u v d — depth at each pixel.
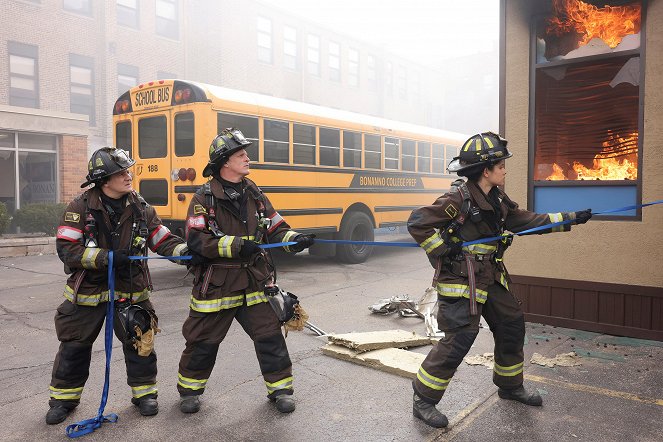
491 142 3.18
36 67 20.42
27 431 3.32
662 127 4.98
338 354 4.62
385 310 6.22
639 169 5.10
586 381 3.99
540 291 5.59
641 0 5.16
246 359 4.63
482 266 3.21
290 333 5.39
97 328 3.44
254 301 3.48
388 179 11.49
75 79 21.53
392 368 4.23
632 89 5.35
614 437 3.12
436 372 3.26
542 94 5.79
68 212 3.29
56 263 10.90
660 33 5.00
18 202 14.99
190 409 3.51
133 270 3.43
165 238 3.59
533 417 3.39
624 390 3.81
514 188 5.86
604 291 5.25
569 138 5.71
